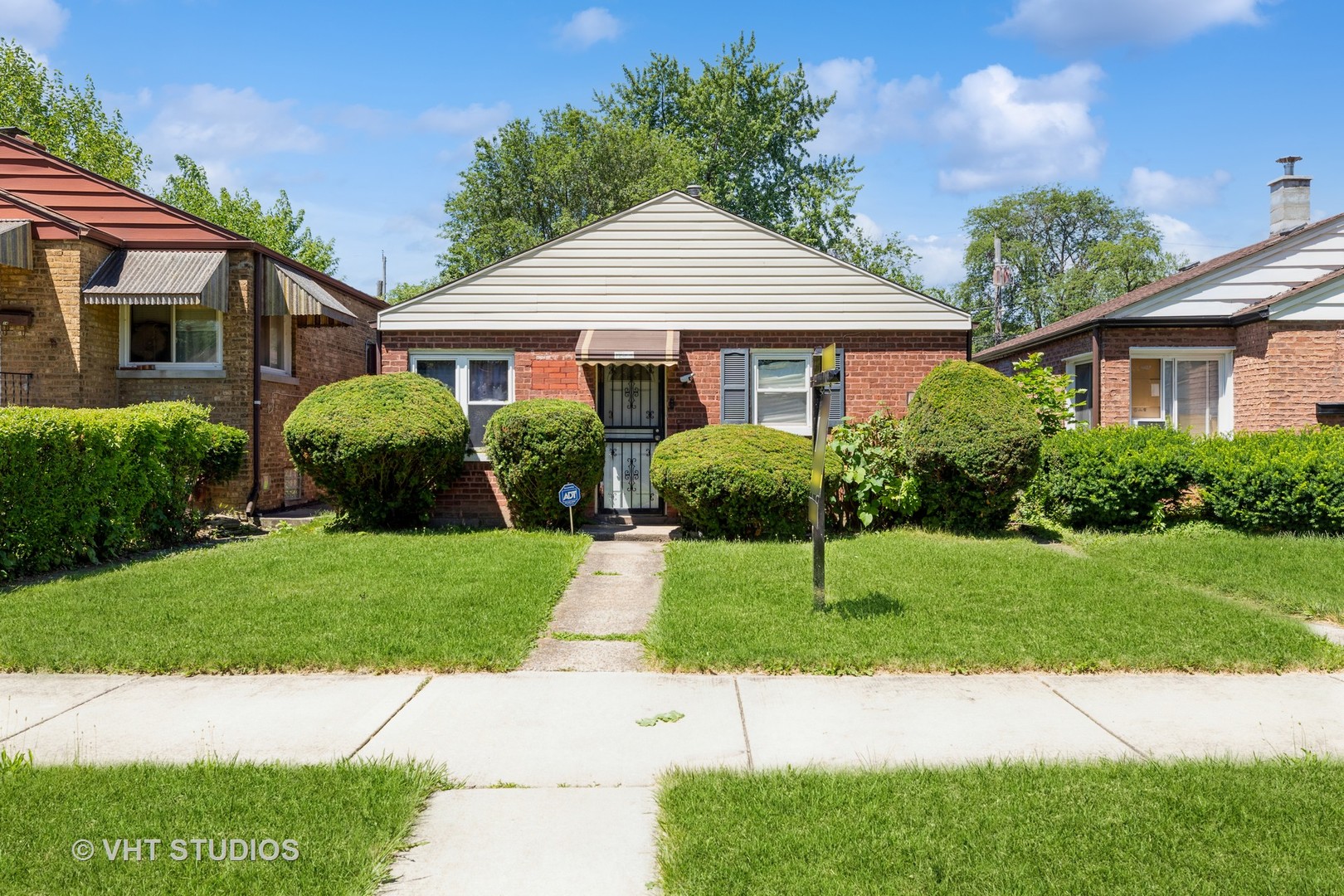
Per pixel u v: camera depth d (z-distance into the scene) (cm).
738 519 1166
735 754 473
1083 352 1648
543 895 338
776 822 385
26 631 686
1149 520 1223
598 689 584
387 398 1228
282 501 1558
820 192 4291
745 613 743
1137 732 504
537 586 852
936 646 647
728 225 1384
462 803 415
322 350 1750
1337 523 1131
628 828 391
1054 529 1227
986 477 1159
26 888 333
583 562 1044
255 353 1433
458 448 1257
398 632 685
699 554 1023
